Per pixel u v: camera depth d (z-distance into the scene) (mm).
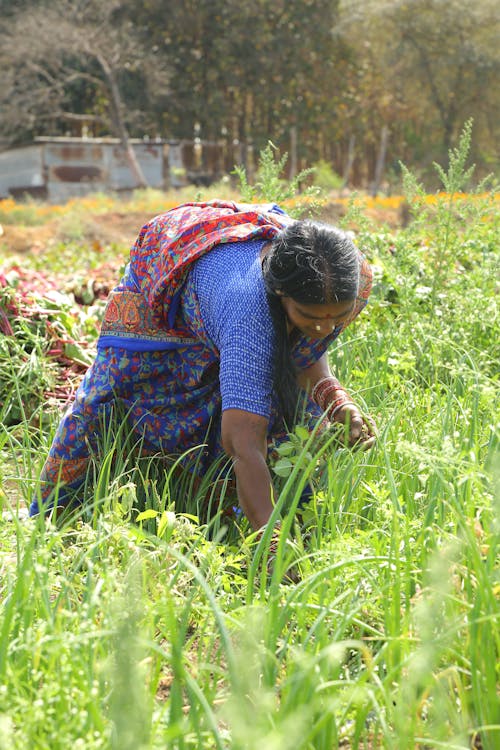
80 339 4809
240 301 2564
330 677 1864
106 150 37656
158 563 2352
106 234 18938
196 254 2727
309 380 2951
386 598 2010
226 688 2027
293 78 41125
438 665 1899
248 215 2799
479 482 2047
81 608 2033
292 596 1952
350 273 2436
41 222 22641
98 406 3125
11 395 4047
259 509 2494
